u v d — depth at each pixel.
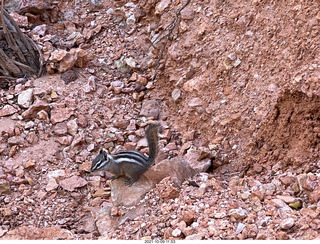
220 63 1.93
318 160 1.66
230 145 1.83
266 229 1.48
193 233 1.50
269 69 1.83
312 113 1.68
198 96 1.95
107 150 1.92
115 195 1.72
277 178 1.65
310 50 1.75
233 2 1.99
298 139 1.71
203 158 1.83
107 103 2.04
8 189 1.78
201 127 1.92
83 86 2.07
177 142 1.92
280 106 1.74
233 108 1.86
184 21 2.06
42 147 1.90
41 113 1.96
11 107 2.00
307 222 1.47
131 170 1.72
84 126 1.96
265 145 1.76
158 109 2.03
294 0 1.83
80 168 1.86
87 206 1.76
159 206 1.63
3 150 1.89
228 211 1.55
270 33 1.86
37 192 1.79
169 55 2.06
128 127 1.98
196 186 1.67
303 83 1.69
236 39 1.93
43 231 1.62
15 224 1.71
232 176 1.77
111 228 1.65
